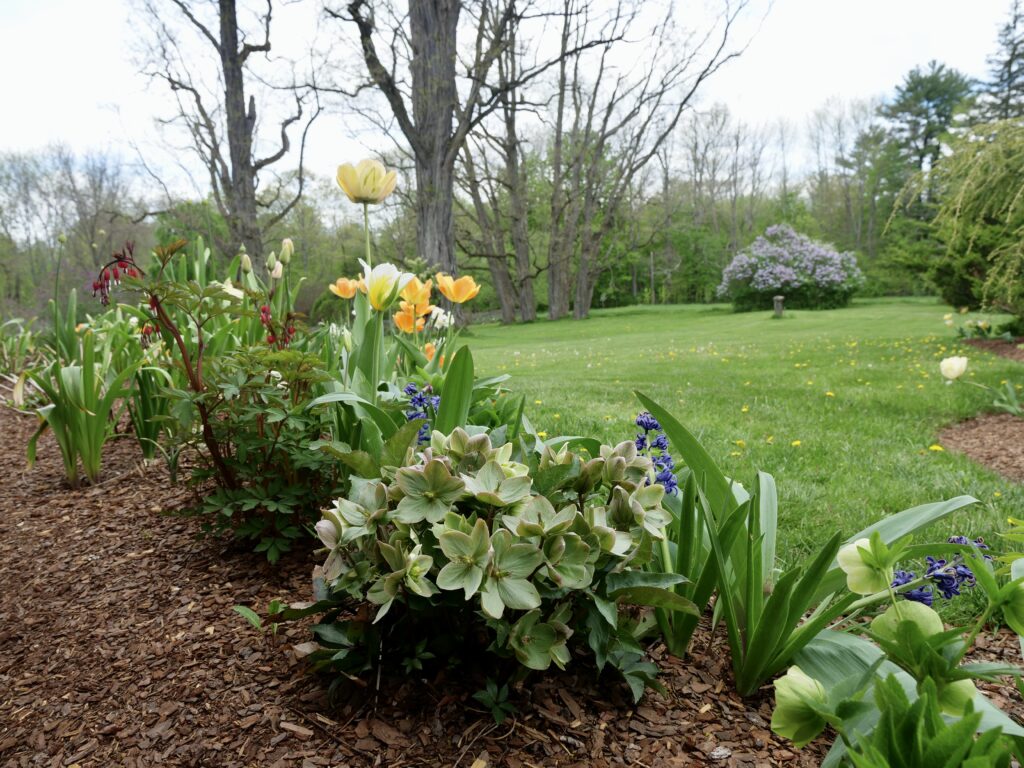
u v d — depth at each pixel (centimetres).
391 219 2844
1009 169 639
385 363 267
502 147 2828
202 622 187
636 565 144
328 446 154
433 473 130
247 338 344
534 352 1369
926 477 333
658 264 4559
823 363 873
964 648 89
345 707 144
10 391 627
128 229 2506
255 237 1861
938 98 4281
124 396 354
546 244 3522
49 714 155
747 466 358
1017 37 3875
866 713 87
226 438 229
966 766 59
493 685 139
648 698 146
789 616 139
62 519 291
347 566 134
